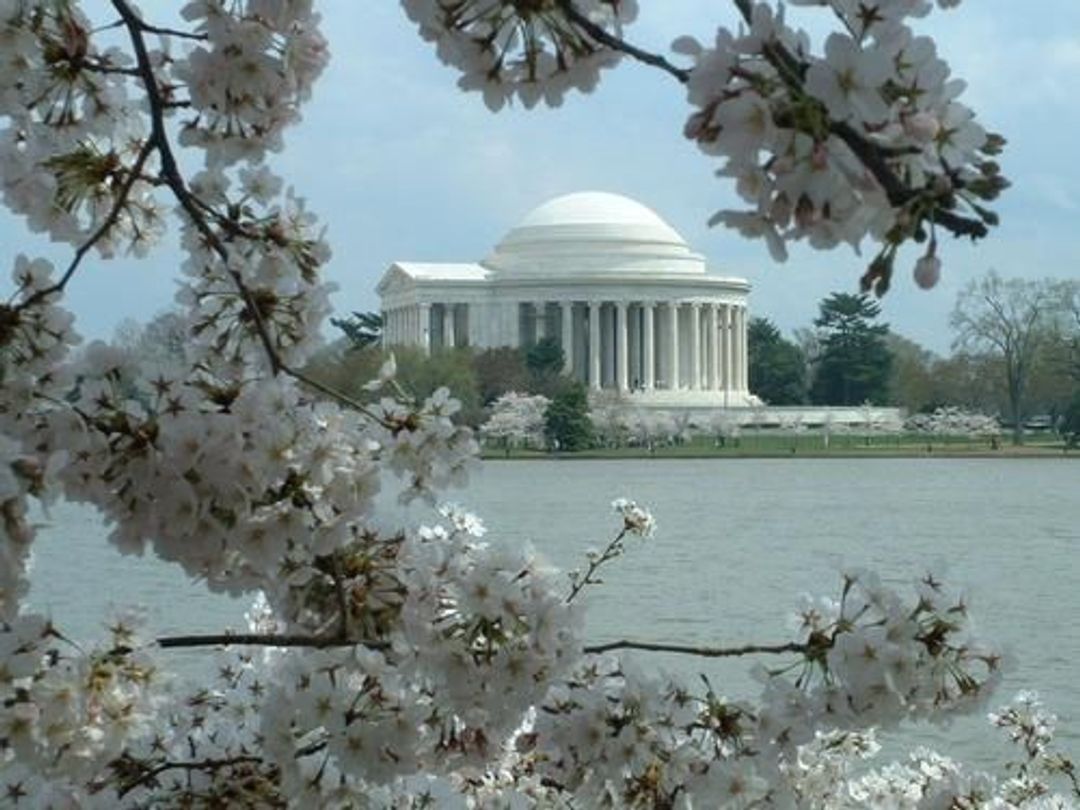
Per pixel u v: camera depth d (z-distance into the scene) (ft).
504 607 30.09
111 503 29.14
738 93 17.51
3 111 33.96
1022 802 67.41
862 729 31.71
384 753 30.58
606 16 23.97
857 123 17.15
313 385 32.40
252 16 32.86
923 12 17.87
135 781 34.55
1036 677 142.72
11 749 28.96
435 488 32.58
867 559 265.54
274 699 30.73
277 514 29.50
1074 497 474.08
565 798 45.55
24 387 29.55
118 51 34.65
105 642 29.71
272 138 34.12
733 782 33.01
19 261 31.24
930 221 17.13
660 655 105.60
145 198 36.01
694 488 504.84
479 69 23.77
